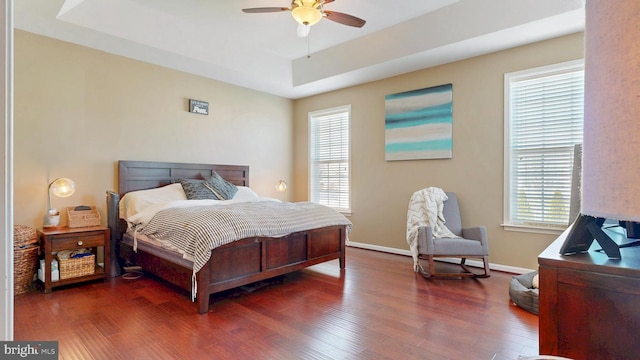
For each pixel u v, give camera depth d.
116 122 3.94
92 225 3.50
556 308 1.03
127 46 3.70
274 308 2.69
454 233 3.88
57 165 3.51
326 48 4.65
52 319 2.44
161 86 4.34
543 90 3.55
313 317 2.51
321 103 5.68
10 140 0.54
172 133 4.45
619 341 0.94
